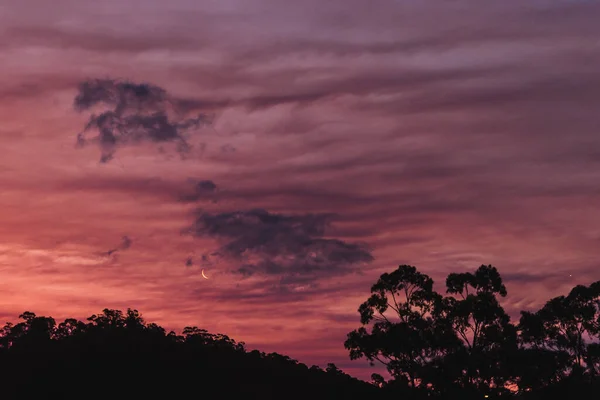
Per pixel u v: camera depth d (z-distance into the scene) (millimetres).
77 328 93625
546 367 61719
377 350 64688
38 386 77812
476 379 62875
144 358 84250
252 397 78375
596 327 64938
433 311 65062
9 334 91562
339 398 75812
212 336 94562
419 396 63781
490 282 65250
